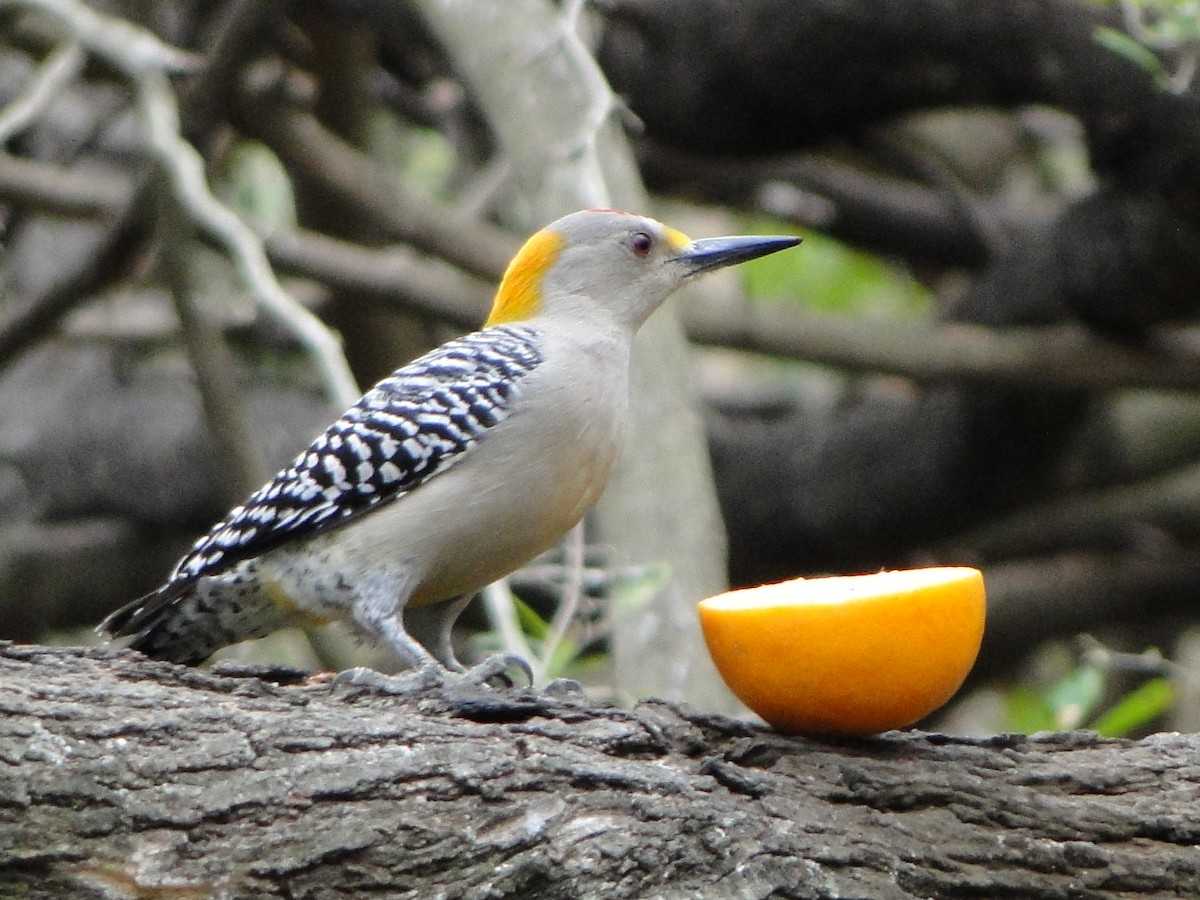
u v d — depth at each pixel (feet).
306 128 48.01
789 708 22.41
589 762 21.02
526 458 26.20
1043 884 21.65
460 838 20.12
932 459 50.65
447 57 40.55
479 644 35.24
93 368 55.77
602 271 28.35
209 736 20.15
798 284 64.75
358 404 27.27
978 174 63.82
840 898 20.89
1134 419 54.34
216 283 54.34
